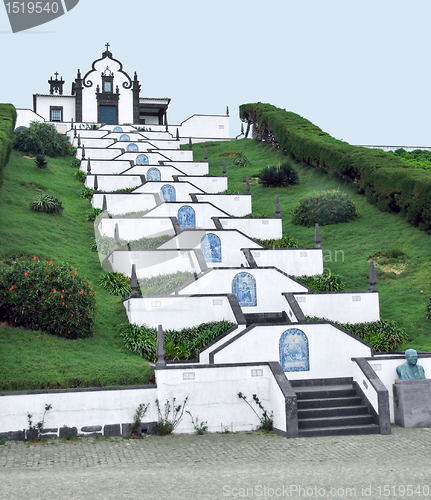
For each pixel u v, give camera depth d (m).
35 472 11.45
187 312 19.77
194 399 15.10
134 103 57.47
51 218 28.78
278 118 48.56
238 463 12.15
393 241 28.11
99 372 15.81
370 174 33.16
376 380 15.51
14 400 14.11
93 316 18.66
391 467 11.76
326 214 31.02
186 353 18.28
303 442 13.96
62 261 23.86
